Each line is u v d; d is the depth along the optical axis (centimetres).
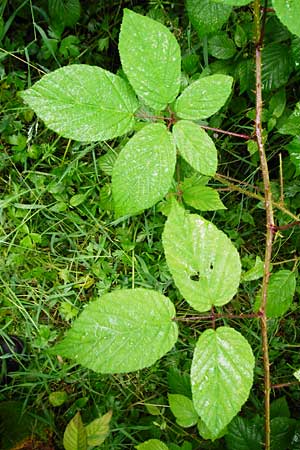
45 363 81
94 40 92
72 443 61
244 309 87
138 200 51
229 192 89
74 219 86
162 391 84
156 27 49
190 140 52
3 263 84
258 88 57
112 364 46
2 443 74
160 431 80
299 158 73
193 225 48
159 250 87
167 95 51
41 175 87
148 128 51
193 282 48
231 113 89
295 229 88
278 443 71
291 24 46
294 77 84
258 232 90
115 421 80
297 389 85
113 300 47
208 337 47
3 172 88
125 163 51
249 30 82
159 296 47
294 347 87
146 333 47
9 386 79
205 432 67
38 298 85
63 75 49
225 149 88
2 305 83
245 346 47
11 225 86
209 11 67
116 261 86
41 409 80
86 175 88
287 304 70
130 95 51
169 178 51
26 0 84
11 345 81
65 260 86
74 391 83
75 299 85
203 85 52
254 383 85
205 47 82
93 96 50
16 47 91
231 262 48
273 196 87
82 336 46
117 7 91
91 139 50
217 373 47
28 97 49
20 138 87
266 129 88
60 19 86
